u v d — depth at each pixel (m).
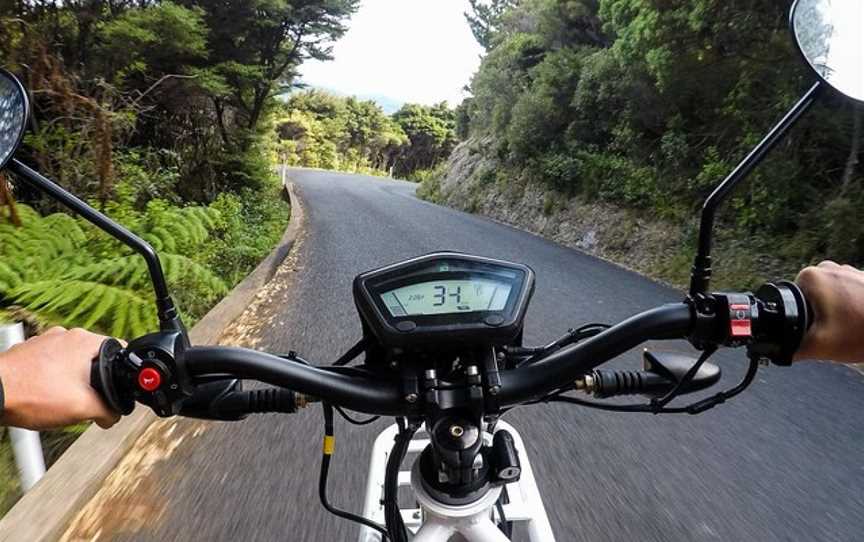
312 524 2.47
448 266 1.05
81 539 2.37
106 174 6.01
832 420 3.55
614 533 2.47
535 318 5.68
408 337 0.98
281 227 11.99
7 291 3.71
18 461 2.57
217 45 11.84
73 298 3.63
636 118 11.41
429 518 1.12
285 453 3.02
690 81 9.02
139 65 8.80
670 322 1.03
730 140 9.02
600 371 1.21
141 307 3.94
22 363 0.88
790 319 0.93
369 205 17.05
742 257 7.67
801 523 2.56
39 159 5.98
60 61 6.54
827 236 6.80
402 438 1.22
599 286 7.43
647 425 3.43
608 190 12.23
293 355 1.17
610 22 11.48
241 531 2.43
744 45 7.78
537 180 15.84
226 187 13.24
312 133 48.12
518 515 1.57
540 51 18.36
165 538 2.38
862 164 6.89
